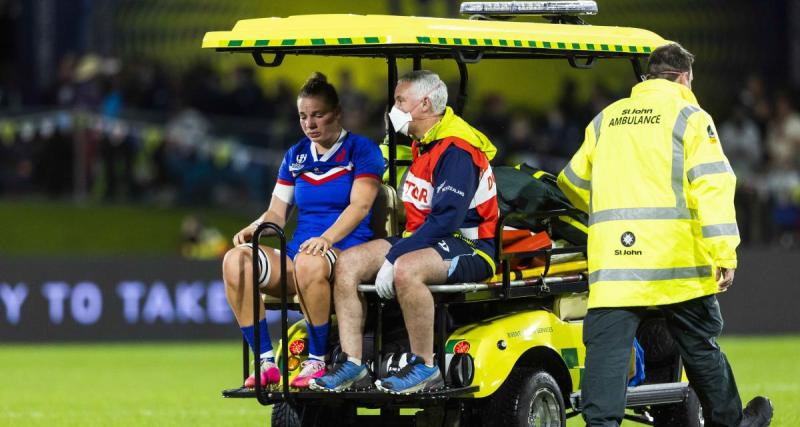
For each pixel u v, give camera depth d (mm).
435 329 30922
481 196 30703
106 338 71375
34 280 70812
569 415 33625
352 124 80125
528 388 31000
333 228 30938
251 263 30906
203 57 84688
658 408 36094
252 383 30891
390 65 34281
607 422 29734
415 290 29516
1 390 52688
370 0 85375
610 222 30047
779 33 87000
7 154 79000
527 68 86000
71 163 79375
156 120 79938
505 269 31031
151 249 77875
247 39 30969
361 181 31531
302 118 31562
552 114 82688
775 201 79938
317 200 31891
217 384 54844
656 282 29641
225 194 79938
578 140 82125
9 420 43500
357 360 30125
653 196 29797
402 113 30578
